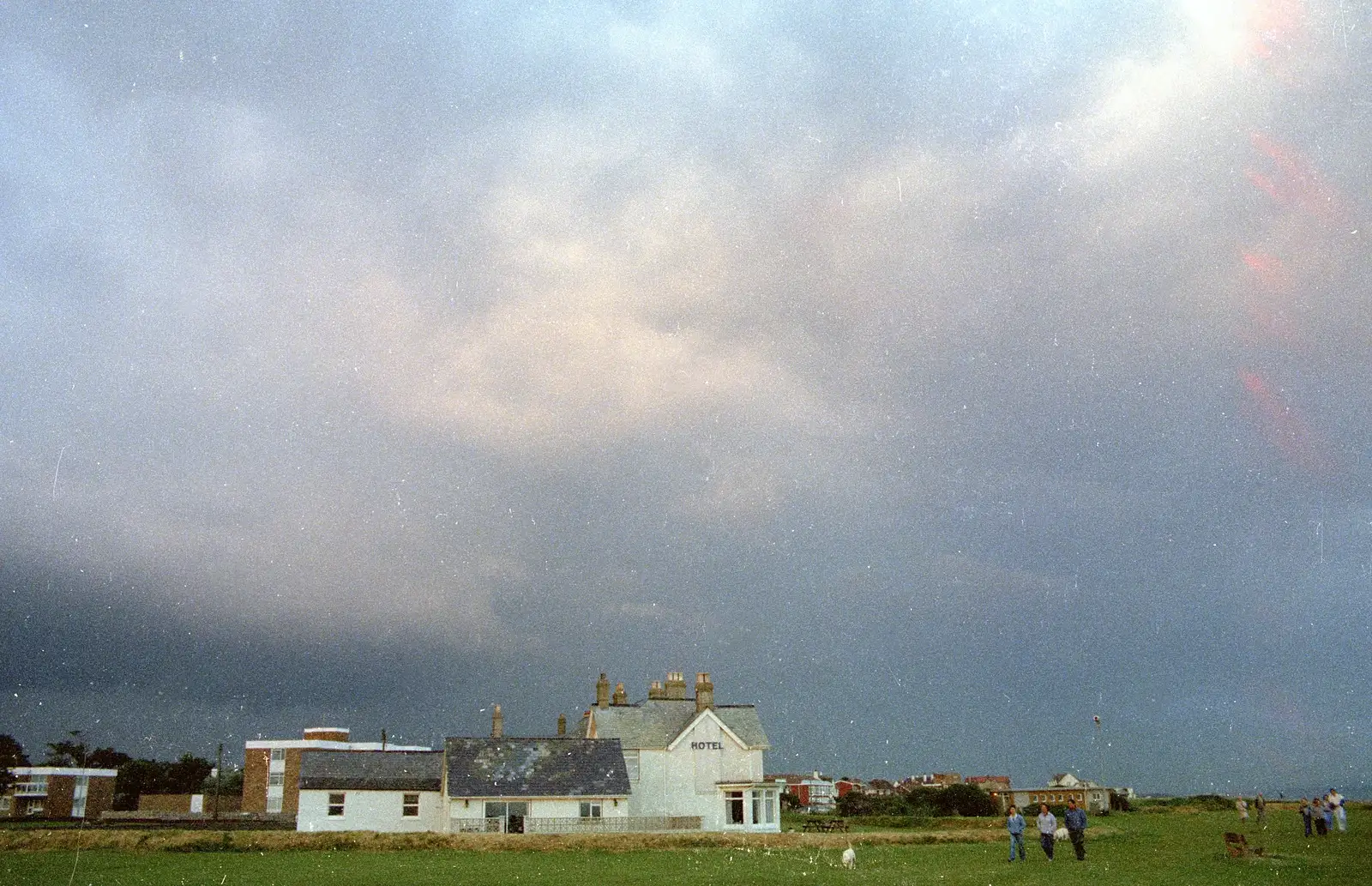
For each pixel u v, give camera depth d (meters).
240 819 83.94
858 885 34.69
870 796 96.81
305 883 36.56
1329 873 34.78
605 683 75.44
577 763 66.81
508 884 36.16
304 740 113.00
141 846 50.78
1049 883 33.78
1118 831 57.78
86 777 112.19
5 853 49.19
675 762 69.56
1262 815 59.47
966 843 52.59
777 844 52.44
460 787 63.81
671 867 41.84
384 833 53.34
